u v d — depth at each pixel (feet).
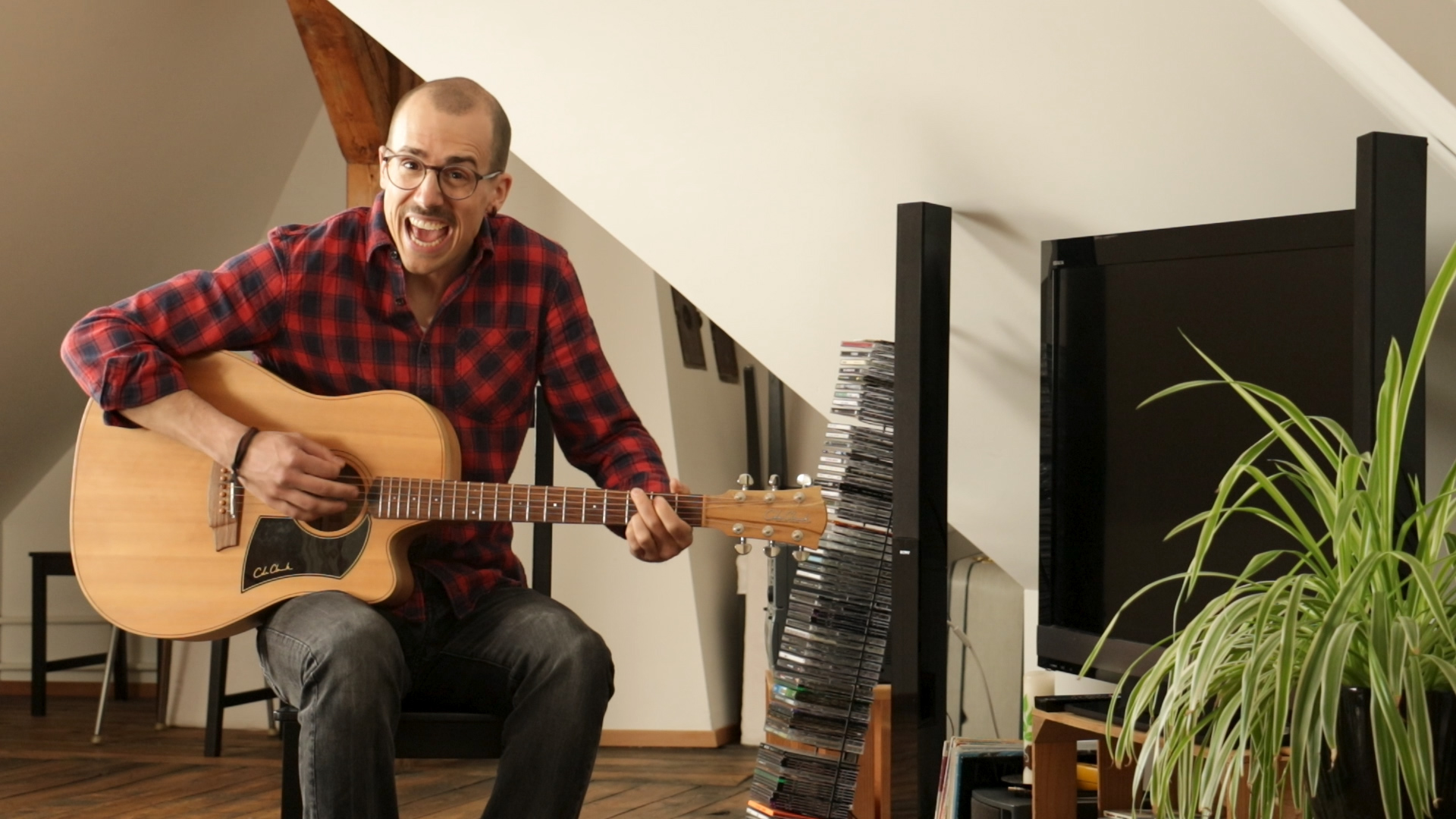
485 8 8.64
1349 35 5.69
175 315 6.53
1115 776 6.84
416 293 6.82
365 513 6.40
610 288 14.58
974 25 7.02
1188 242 6.72
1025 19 6.84
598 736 6.13
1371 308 5.62
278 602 6.37
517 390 6.97
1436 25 5.54
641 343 14.44
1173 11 6.35
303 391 6.58
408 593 6.35
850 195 8.34
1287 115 6.53
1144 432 6.89
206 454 6.55
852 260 8.73
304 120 15.72
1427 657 4.26
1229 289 6.56
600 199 9.37
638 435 7.10
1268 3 5.88
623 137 8.88
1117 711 6.81
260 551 6.45
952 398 9.02
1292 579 4.40
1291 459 6.26
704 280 9.53
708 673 14.39
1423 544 4.53
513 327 6.91
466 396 6.82
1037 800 6.95
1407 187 5.67
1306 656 4.43
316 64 12.76
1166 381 6.79
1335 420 6.08
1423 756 4.06
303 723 5.70
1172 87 6.73
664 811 10.85
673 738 14.16
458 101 6.40
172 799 11.08
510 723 6.14
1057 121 7.24
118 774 12.17
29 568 17.62
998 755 7.56
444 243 6.47
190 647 15.08
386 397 6.54
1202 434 6.64
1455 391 6.71
